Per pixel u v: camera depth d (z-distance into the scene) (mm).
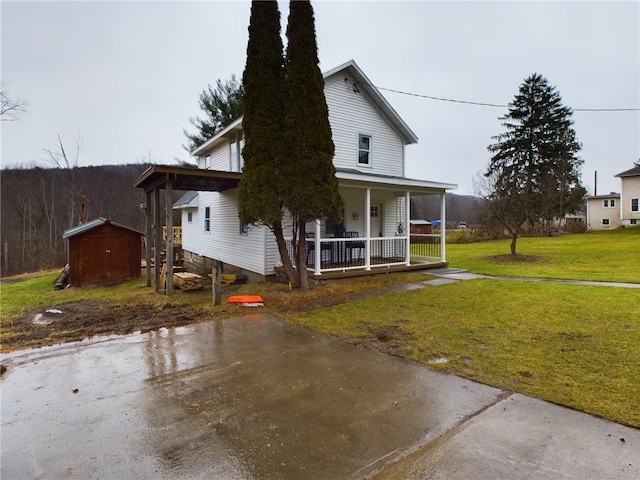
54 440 2762
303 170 7879
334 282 9719
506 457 2439
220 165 15031
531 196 18594
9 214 30281
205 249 16594
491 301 7371
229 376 3988
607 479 2191
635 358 4137
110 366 4328
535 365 4059
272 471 2352
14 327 6164
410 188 11531
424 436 2730
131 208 33781
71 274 11062
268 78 7895
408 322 6031
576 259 14281
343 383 3752
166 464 2447
